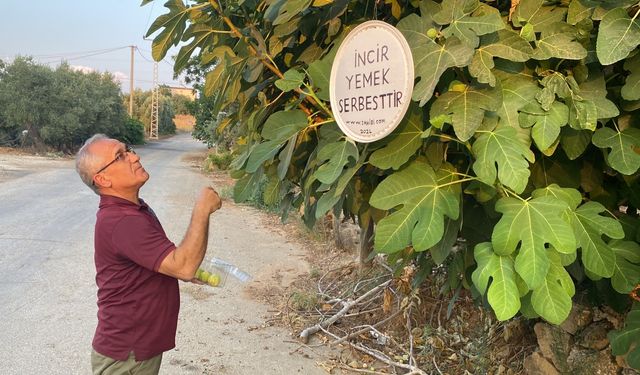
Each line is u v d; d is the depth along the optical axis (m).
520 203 1.49
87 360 4.02
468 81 1.62
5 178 15.60
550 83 1.51
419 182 1.65
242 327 4.84
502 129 1.53
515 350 3.64
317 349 4.41
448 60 1.47
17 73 27.25
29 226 8.69
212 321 4.95
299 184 2.41
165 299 2.40
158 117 63.53
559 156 1.83
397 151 1.67
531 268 1.37
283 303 5.48
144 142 45.59
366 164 2.05
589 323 2.93
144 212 2.39
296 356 4.27
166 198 13.17
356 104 1.66
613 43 1.38
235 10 2.21
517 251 1.49
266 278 6.40
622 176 1.82
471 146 1.63
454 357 3.91
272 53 2.04
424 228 1.56
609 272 1.49
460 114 1.53
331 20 1.88
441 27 1.57
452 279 2.38
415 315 4.48
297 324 4.93
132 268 2.29
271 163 2.21
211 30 2.17
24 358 4.02
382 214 2.19
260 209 11.62
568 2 1.57
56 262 6.59
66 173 17.83
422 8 1.62
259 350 4.36
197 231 2.18
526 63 1.63
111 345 2.33
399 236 1.58
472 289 2.22
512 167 1.45
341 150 1.72
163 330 2.40
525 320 3.69
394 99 1.55
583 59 1.55
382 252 1.58
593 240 1.52
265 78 2.24
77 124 28.72
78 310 5.02
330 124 1.85
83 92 30.41
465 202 1.94
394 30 1.55
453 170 1.69
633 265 1.63
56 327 4.60
